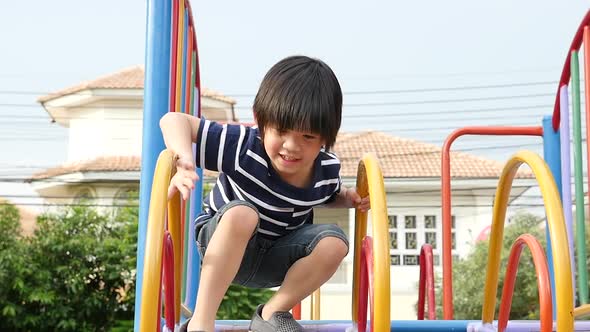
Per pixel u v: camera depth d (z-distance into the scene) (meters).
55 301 10.69
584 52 2.61
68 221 11.11
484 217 14.88
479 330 2.16
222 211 1.72
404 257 14.39
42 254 10.77
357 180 1.92
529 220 11.83
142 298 1.40
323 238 1.81
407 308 14.14
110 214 11.46
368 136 17.11
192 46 2.70
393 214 14.58
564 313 1.43
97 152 17.38
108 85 17.31
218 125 1.83
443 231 2.92
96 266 10.96
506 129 3.03
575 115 2.76
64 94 17.33
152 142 2.03
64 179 16.00
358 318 1.79
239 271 1.95
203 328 1.62
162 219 1.45
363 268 1.71
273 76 1.72
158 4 2.11
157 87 2.06
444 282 2.86
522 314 10.97
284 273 1.91
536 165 1.61
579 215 2.70
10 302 10.42
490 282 2.12
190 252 2.79
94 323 10.90
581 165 2.72
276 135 1.69
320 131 1.68
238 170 1.81
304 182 1.86
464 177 14.89
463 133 2.97
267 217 1.86
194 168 1.63
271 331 1.77
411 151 16.06
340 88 1.77
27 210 16.91
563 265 1.44
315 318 3.41
